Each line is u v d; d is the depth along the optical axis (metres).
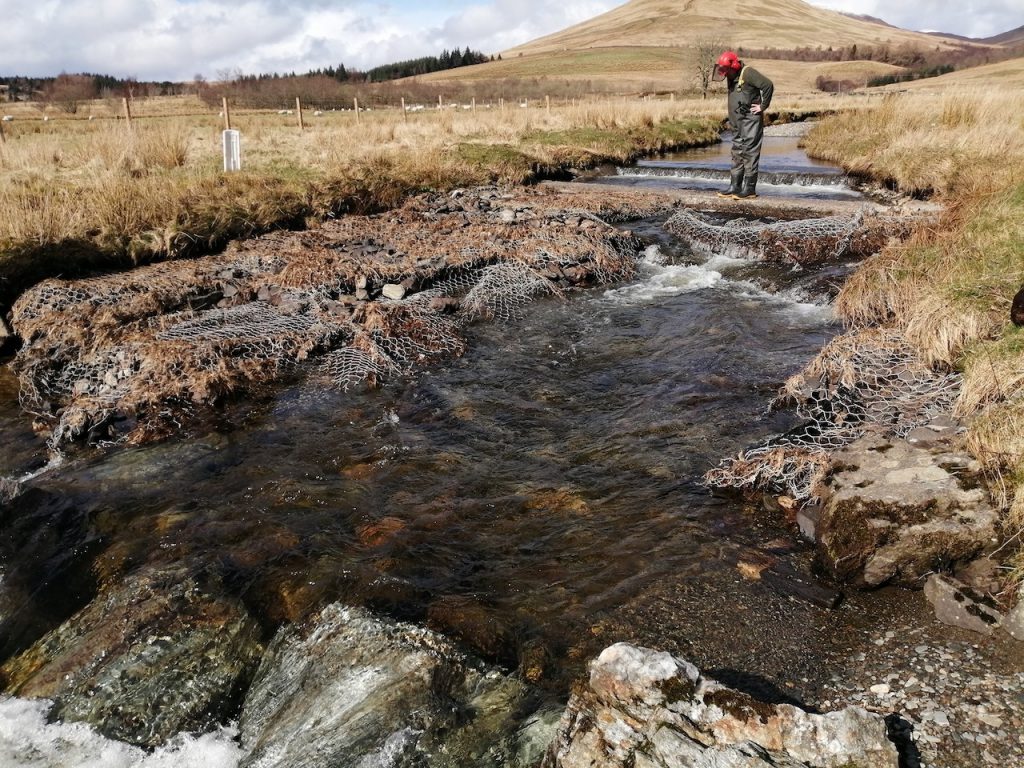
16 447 5.95
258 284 9.02
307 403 6.53
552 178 18.61
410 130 21.86
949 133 16.23
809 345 7.35
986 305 6.05
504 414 6.25
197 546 4.54
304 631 3.81
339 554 4.40
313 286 8.80
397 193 14.32
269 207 11.96
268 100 41.09
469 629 3.73
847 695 3.18
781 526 4.50
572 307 8.98
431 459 5.52
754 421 5.84
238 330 7.59
